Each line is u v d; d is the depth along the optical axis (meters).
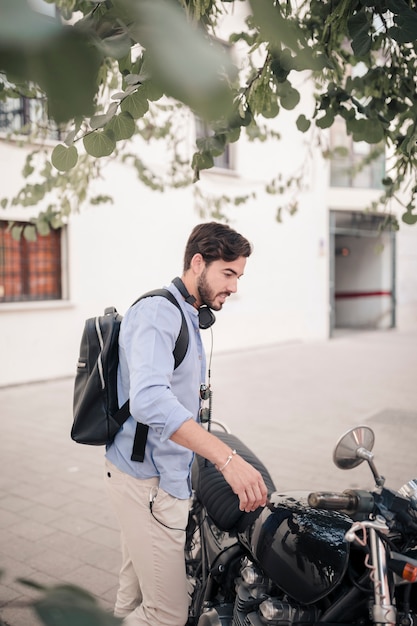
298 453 5.52
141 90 1.47
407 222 3.06
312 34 2.22
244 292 12.78
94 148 1.57
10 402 7.58
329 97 2.76
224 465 1.73
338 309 19.08
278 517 1.87
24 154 8.33
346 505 1.66
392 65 2.62
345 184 14.79
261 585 1.92
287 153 13.14
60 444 5.75
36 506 4.25
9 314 8.59
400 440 5.91
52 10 0.36
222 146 2.49
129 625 0.40
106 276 9.81
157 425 1.78
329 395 8.10
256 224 12.79
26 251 8.96
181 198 10.86
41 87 0.29
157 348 1.88
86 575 3.29
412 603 1.70
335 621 1.70
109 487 2.11
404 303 18.27
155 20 0.31
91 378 2.04
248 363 11.02
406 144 2.37
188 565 2.50
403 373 9.86
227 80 0.34
